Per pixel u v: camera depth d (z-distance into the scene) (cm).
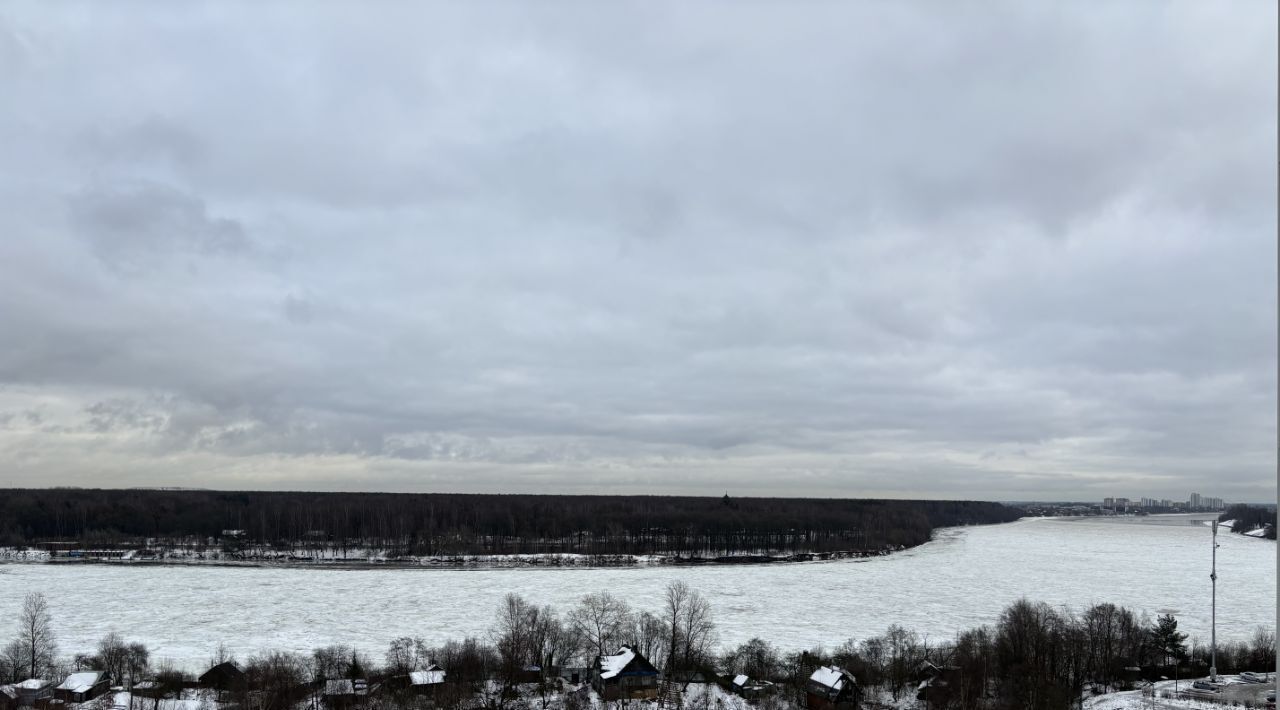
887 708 11025
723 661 12975
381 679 11344
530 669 12081
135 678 11300
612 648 13225
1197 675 12569
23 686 10688
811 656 12744
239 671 11362
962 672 11456
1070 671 12262
